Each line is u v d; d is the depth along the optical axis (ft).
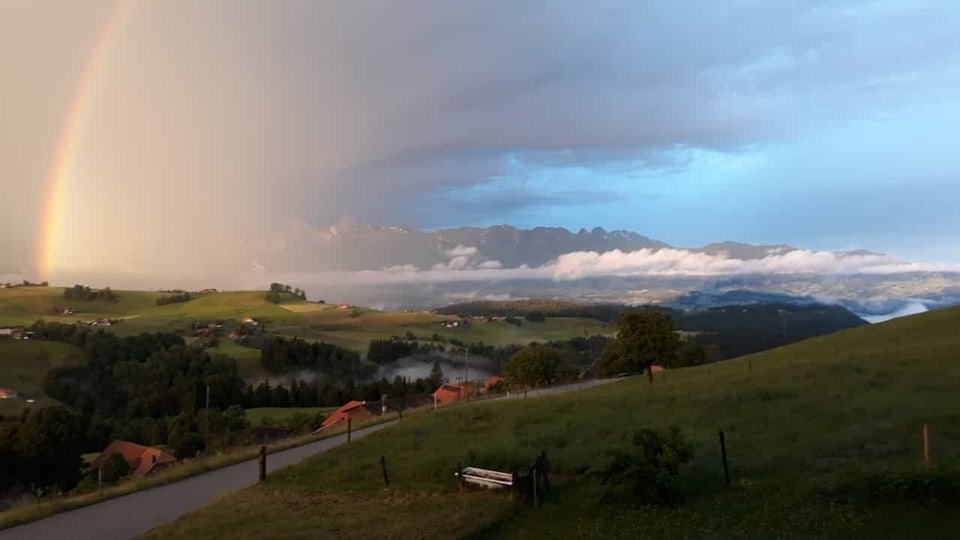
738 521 49.42
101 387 366.02
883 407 83.71
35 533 55.01
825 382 106.32
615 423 92.43
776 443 71.20
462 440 90.84
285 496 66.39
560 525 52.80
